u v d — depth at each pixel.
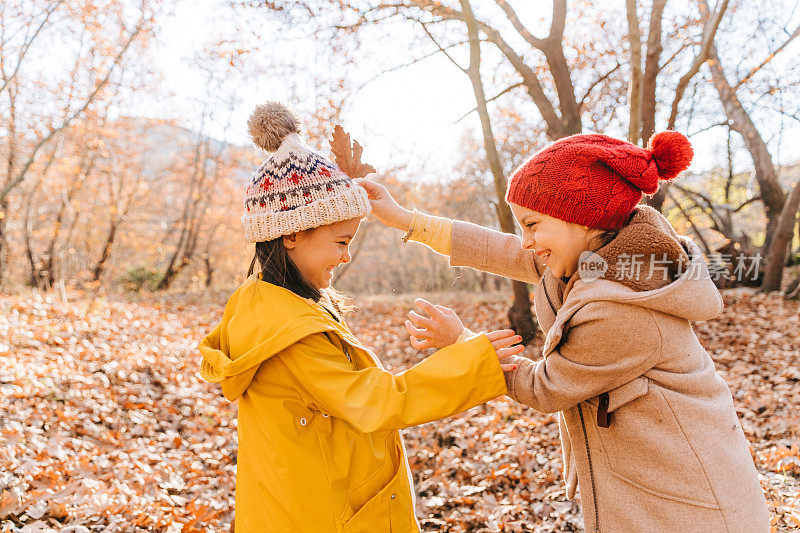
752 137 10.98
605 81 9.63
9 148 13.90
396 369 7.68
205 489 3.43
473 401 1.23
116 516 2.78
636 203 1.24
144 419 4.41
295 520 1.26
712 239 12.45
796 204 9.91
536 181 1.24
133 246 21.89
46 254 16.23
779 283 10.18
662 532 1.19
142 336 7.58
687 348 1.25
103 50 12.83
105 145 16.45
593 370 1.19
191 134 19.83
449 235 1.83
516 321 7.79
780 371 6.23
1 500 2.67
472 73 7.56
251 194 1.41
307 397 1.32
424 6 6.91
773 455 3.70
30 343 5.90
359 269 31.94
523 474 3.73
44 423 3.84
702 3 7.78
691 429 1.19
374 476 1.36
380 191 1.85
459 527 3.06
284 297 1.35
